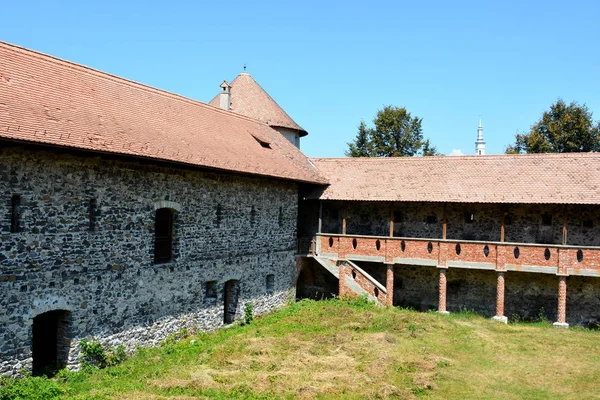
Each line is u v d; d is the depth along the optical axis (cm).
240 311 2194
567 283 2447
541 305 2494
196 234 1911
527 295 2523
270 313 2428
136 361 1566
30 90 1458
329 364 1562
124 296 1598
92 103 1661
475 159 2695
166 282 1769
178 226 1820
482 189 2455
